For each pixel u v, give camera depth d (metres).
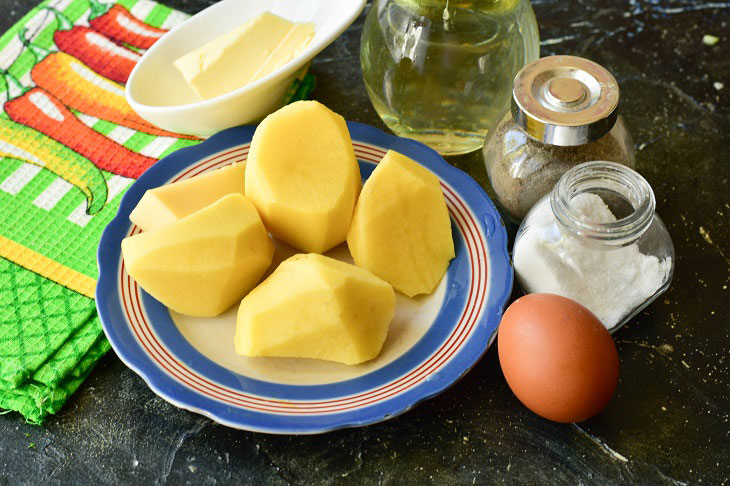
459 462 0.71
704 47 1.04
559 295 0.74
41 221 0.88
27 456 0.72
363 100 1.00
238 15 0.97
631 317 0.78
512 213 0.87
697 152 0.93
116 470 0.71
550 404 0.66
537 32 0.88
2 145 0.94
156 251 0.74
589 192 0.76
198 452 0.72
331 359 0.73
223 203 0.77
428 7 0.80
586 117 0.73
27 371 0.74
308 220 0.78
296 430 0.66
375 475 0.70
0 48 1.04
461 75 0.83
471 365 0.71
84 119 0.97
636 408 0.73
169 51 0.94
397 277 0.79
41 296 0.81
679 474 0.69
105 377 0.76
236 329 0.75
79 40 1.05
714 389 0.74
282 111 0.80
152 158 0.94
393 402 0.69
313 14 0.95
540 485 0.69
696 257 0.84
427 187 0.79
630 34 1.05
